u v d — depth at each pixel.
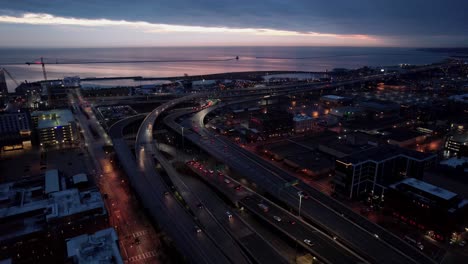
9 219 139.50
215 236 133.62
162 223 142.25
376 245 128.00
